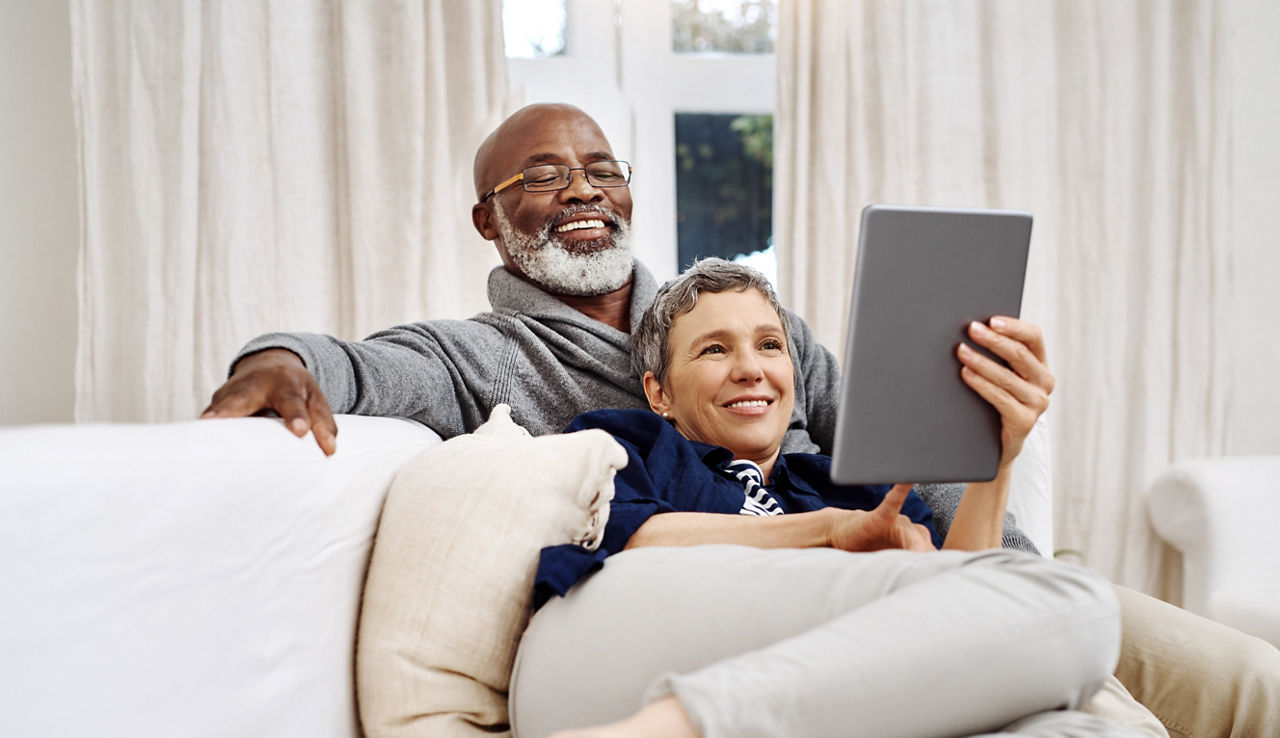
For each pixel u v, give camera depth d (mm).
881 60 2598
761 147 2857
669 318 1436
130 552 702
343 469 990
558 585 955
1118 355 2734
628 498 1181
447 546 982
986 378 1015
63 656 651
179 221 2336
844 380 994
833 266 2582
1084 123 2727
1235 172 2861
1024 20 2693
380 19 2441
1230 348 2826
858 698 734
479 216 1916
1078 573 837
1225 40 2740
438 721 948
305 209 2420
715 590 905
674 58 2785
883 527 1060
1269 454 2873
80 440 722
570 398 1593
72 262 2418
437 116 2445
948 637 766
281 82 2402
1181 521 2457
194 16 2340
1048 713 800
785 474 1400
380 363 1345
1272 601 2014
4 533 619
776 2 2762
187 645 748
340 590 960
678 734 696
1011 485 1732
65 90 2414
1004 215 1018
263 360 1063
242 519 816
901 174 2607
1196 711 1228
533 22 2703
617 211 1794
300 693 878
